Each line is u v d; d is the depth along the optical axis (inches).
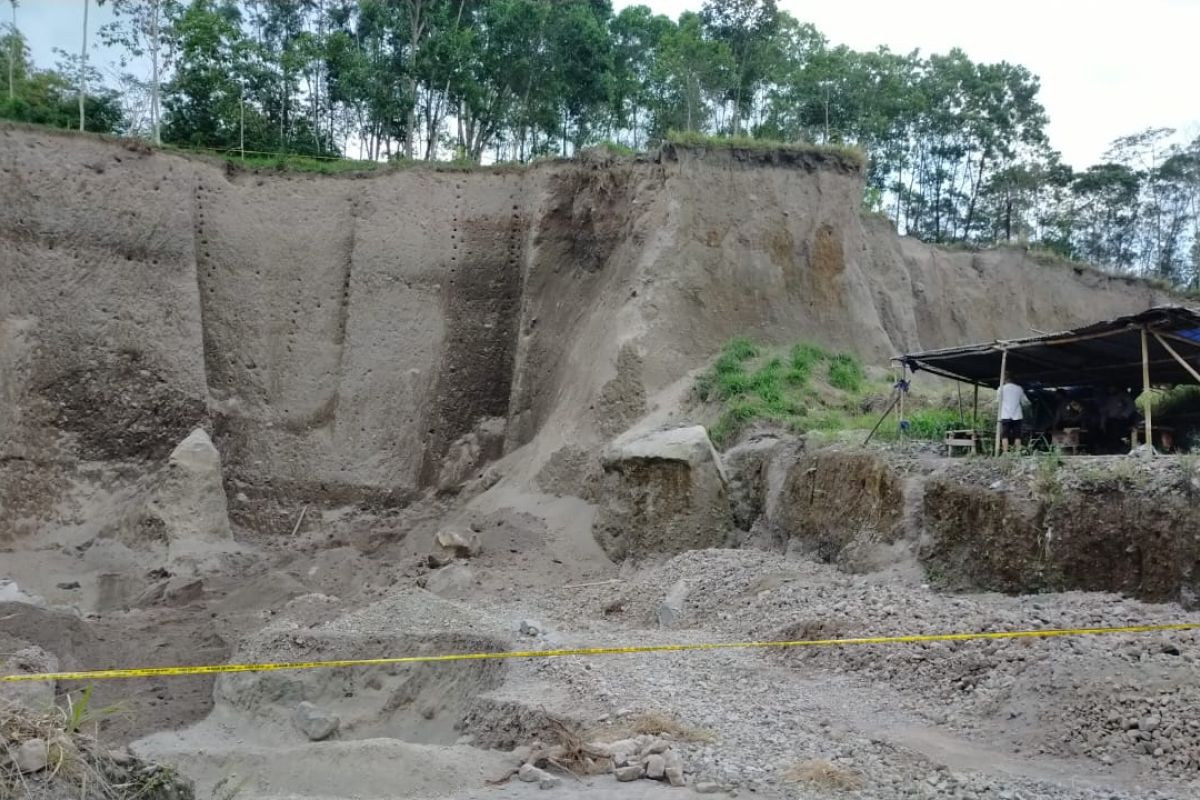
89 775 204.4
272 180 1101.1
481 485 985.5
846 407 855.1
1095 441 627.2
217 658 629.6
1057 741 353.4
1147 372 519.2
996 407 747.4
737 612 576.1
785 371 888.9
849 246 1069.1
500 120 1642.5
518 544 806.5
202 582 790.5
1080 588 469.1
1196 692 353.1
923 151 2107.5
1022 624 438.3
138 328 979.3
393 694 531.8
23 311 948.0
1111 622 419.5
